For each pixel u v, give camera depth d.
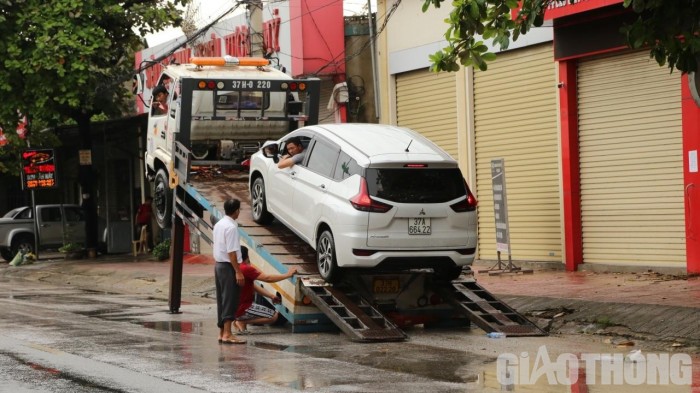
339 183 13.22
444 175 13.23
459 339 13.03
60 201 38.88
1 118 29.83
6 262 35.19
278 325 14.62
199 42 29.44
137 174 34.34
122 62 32.47
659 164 17.62
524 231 20.58
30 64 28.95
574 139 19.22
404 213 12.88
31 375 10.30
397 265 13.09
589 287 16.20
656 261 17.78
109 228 34.78
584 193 19.17
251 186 15.45
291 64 25.06
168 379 9.96
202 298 20.70
